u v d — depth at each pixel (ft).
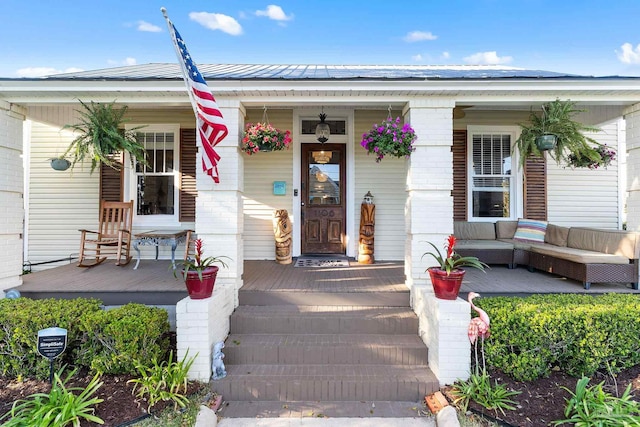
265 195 19.48
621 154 20.65
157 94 12.63
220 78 11.81
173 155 19.52
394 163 19.53
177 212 19.43
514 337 9.61
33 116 15.53
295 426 8.43
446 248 11.91
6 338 9.85
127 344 9.50
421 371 10.02
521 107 15.16
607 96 12.75
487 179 20.38
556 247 16.11
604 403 7.93
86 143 13.57
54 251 19.69
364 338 11.09
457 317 9.56
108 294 12.54
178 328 9.66
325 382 9.45
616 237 13.79
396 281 13.99
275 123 19.38
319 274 15.38
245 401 9.43
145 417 8.10
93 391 8.51
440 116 12.39
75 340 10.09
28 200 19.61
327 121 19.81
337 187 19.74
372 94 12.46
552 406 8.46
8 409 8.36
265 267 17.06
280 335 11.34
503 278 15.05
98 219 19.65
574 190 20.57
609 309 9.88
